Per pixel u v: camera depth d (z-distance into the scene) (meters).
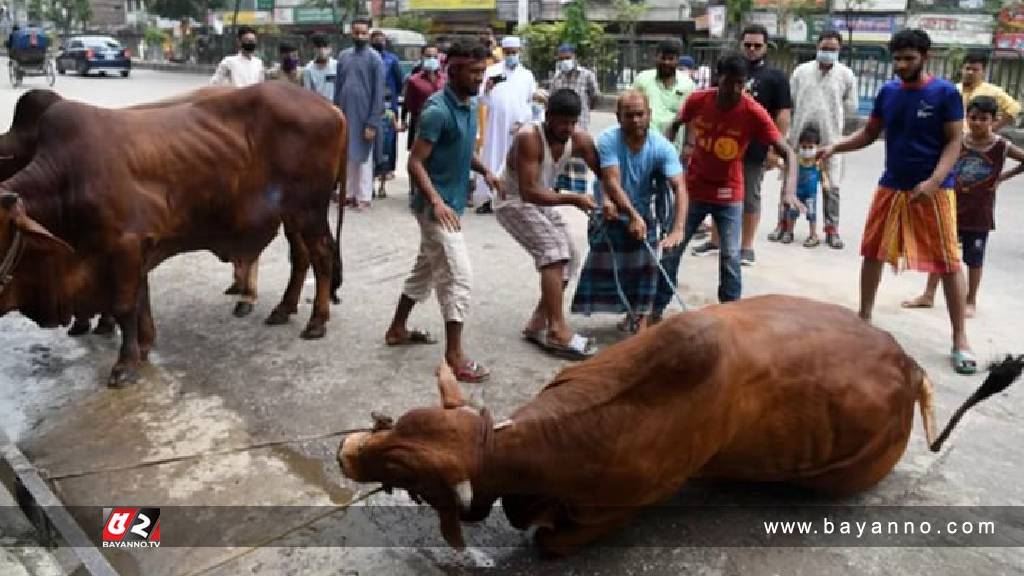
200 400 4.54
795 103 7.91
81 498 3.66
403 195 10.05
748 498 3.66
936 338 5.59
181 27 42.22
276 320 5.63
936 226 5.05
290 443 4.10
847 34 20.55
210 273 6.80
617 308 5.30
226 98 5.05
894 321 5.90
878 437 3.44
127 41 49.34
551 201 4.70
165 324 5.64
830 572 3.18
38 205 4.31
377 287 6.47
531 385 4.73
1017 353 5.29
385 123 10.10
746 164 7.06
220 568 3.22
